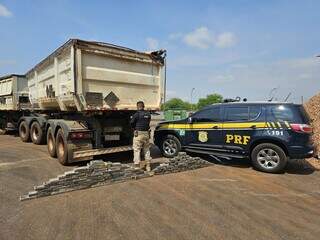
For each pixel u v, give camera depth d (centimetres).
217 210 470
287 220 435
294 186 619
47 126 849
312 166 812
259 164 746
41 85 971
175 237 373
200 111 860
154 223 414
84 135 753
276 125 728
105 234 378
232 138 791
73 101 746
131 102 854
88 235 375
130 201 500
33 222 412
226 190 579
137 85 870
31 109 1168
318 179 679
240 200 521
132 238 369
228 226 409
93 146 776
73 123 764
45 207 469
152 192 553
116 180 608
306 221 433
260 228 405
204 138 842
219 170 755
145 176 658
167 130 912
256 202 513
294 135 705
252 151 759
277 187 609
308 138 705
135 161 709
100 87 773
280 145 730
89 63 746
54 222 412
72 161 737
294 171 754
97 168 580
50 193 523
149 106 905
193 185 607
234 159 902
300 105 741
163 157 916
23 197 498
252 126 759
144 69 885
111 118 833
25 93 1328
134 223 413
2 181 615
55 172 694
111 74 793
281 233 391
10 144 1124
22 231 385
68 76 750
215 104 841
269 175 711
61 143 768
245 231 395
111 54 784
